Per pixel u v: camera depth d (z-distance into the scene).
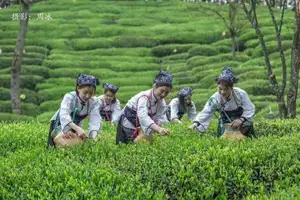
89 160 8.57
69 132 9.91
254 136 10.98
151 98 10.17
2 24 43.59
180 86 30.31
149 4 54.06
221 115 10.87
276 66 30.19
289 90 14.62
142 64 36.25
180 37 41.78
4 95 29.72
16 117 24.59
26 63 34.47
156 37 42.00
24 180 7.52
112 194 6.95
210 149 8.54
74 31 43.16
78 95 10.00
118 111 15.10
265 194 7.09
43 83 31.89
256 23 14.92
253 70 30.34
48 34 42.47
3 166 8.34
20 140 11.41
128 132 10.44
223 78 10.34
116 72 34.69
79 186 7.05
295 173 7.93
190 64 35.06
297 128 12.05
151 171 7.95
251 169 7.86
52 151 9.43
